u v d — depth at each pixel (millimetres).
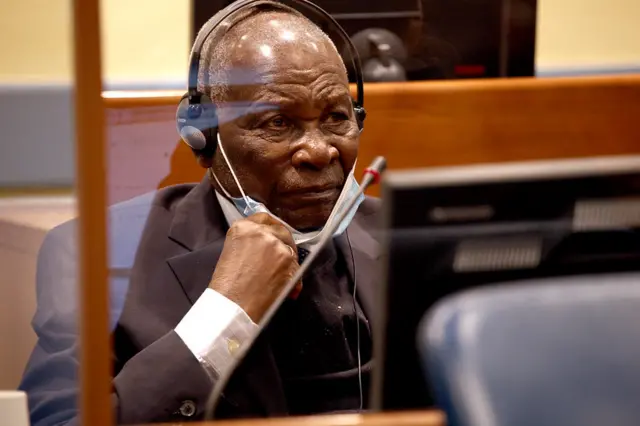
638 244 3139
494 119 5129
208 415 3963
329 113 4680
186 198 4820
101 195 3412
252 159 4664
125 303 4414
